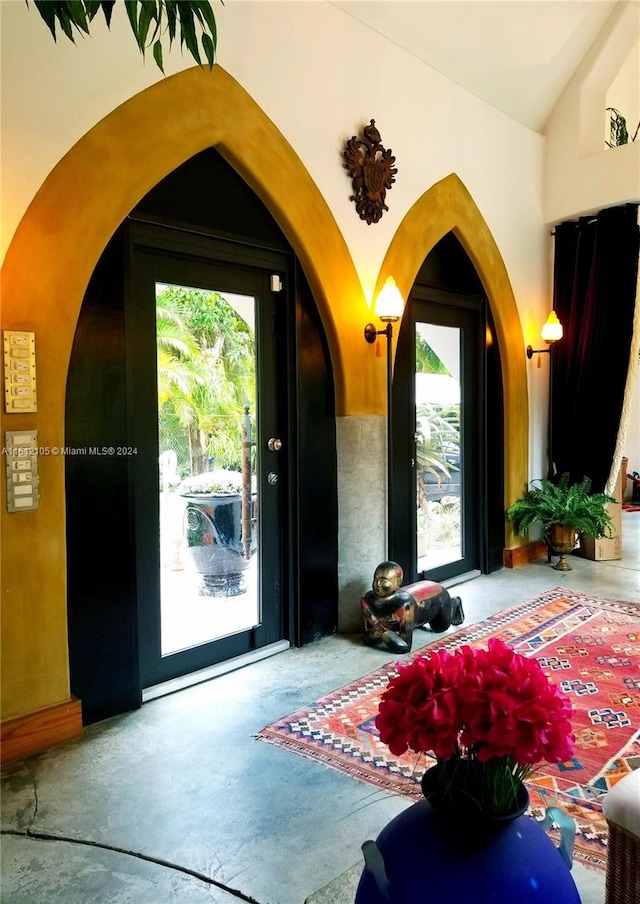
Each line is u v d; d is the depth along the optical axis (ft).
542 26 14.47
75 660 8.51
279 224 10.80
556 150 17.40
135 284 9.25
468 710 3.45
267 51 10.20
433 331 14.85
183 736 8.30
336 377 11.91
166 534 9.86
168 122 8.89
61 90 7.88
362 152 11.91
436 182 13.83
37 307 7.82
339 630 12.20
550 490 17.22
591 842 6.11
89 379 8.52
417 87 13.21
